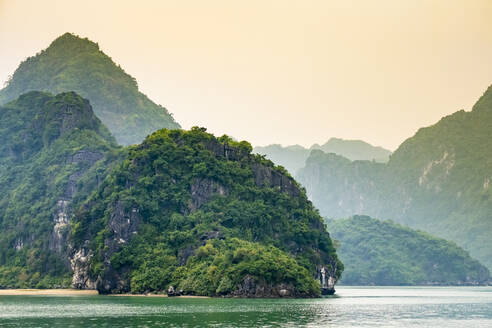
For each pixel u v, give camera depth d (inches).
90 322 5674.2
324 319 6131.9
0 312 6653.5
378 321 6141.7
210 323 5615.2
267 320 5876.0
